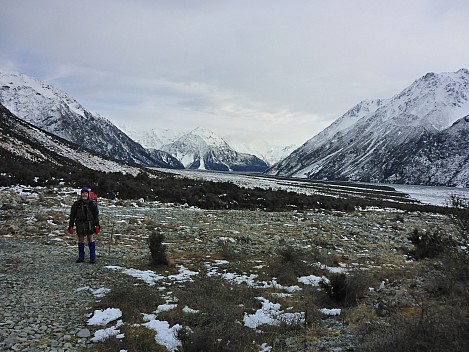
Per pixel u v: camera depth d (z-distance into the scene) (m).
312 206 39.97
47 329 6.74
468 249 9.59
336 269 13.84
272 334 7.27
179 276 10.91
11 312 7.29
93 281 9.68
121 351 6.21
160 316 7.69
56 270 10.44
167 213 25.12
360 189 116.19
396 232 26.67
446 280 9.52
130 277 10.36
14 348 5.93
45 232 15.66
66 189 29.59
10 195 23.58
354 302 9.43
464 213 9.80
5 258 11.30
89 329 6.95
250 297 9.51
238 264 13.16
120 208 25.53
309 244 18.86
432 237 17.33
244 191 42.72
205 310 8.15
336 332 7.29
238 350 6.44
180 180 48.47
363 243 21.14
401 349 5.67
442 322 6.30
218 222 23.34
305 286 10.97
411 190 130.88
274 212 32.94
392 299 9.17
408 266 14.69
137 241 15.70
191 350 6.34
